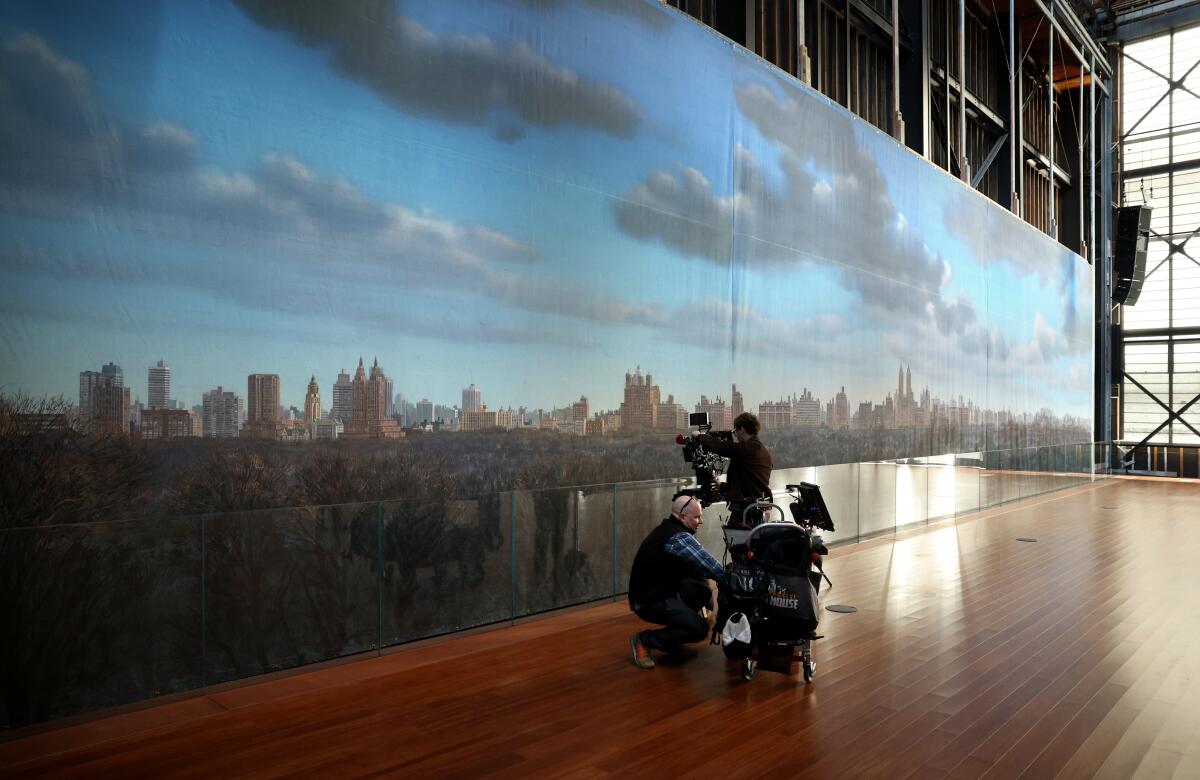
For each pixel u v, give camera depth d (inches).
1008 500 731.4
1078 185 1125.1
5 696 174.4
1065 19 969.5
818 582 253.4
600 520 328.5
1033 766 166.6
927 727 187.2
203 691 205.3
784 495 422.6
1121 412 1164.5
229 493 223.5
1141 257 1089.4
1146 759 170.7
